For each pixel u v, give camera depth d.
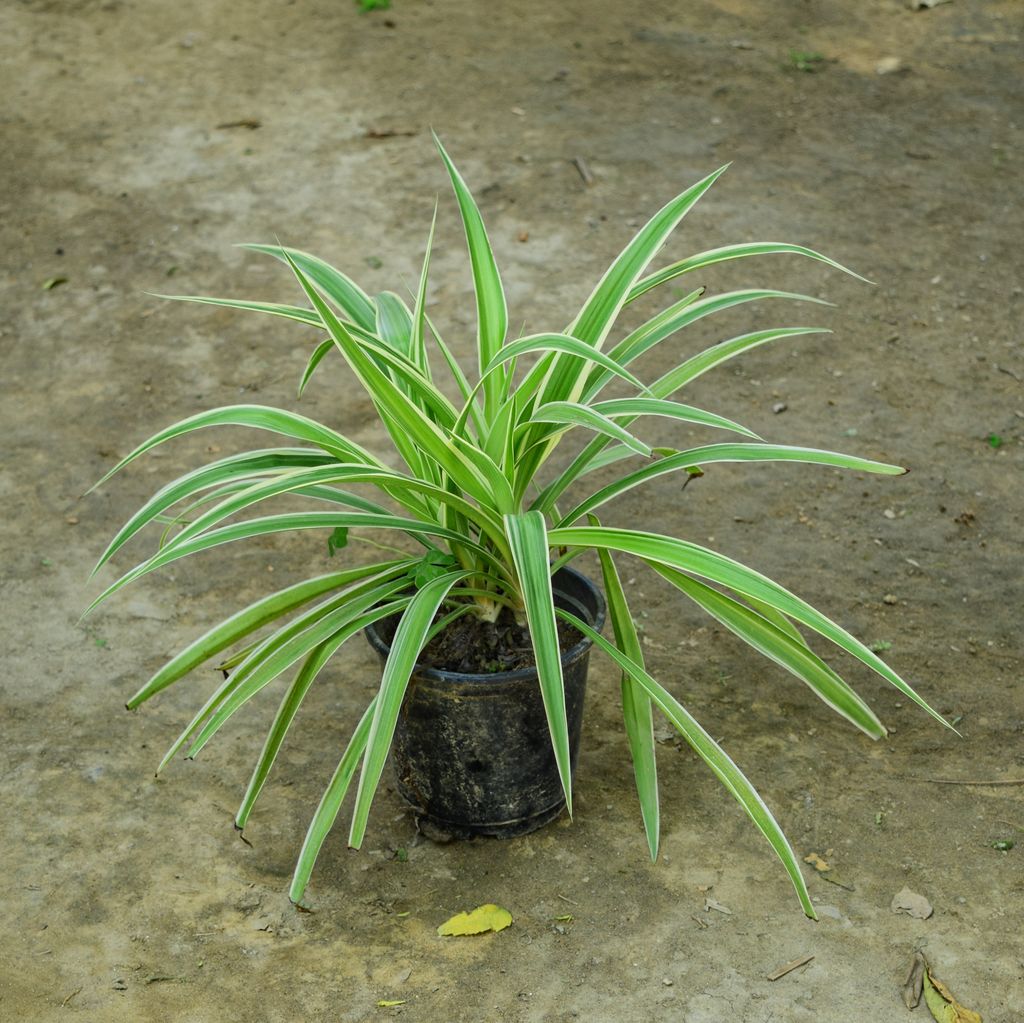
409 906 2.43
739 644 3.17
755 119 6.19
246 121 6.15
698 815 2.65
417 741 2.45
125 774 2.76
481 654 2.44
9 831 2.60
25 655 3.13
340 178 5.66
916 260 4.98
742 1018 2.18
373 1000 2.23
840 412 4.10
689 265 2.33
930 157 5.80
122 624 3.25
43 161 5.80
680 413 2.07
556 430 2.20
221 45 7.05
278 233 5.21
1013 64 6.80
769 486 3.78
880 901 2.42
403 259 5.02
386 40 7.11
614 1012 2.20
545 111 6.27
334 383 4.32
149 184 5.61
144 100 6.41
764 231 5.18
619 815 2.65
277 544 3.59
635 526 3.60
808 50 7.01
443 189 5.54
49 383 4.32
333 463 2.30
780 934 2.35
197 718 2.17
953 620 3.22
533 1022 2.18
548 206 5.39
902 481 3.78
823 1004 2.20
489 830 2.56
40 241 5.18
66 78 6.63
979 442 3.95
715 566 2.10
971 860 2.51
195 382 4.32
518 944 2.34
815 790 2.71
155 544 3.57
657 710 2.92
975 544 3.51
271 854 2.56
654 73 6.71
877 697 2.99
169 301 4.79
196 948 2.34
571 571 2.58
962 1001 2.20
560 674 1.96
